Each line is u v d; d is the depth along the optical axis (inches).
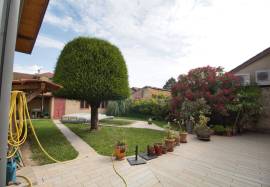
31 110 647.8
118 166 178.2
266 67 457.4
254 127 465.1
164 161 198.4
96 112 387.9
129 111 837.8
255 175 165.3
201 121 350.3
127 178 151.7
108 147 248.4
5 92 76.4
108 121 622.8
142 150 235.9
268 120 446.6
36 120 588.1
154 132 390.9
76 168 170.9
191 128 407.2
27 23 181.3
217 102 415.5
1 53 74.8
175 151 243.0
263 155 230.7
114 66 335.3
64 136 321.1
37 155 205.8
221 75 447.5
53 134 337.1
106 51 331.6
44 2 143.8
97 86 315.9
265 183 149.2
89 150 234.2
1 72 75.4
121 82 343.3
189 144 292.2
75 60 315.3
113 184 140.4
